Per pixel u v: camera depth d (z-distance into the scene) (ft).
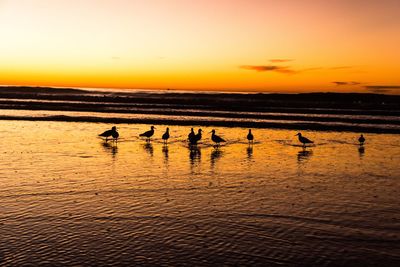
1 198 51.80
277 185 61.41
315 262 36.04
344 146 102.53
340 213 48.65
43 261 35.27
